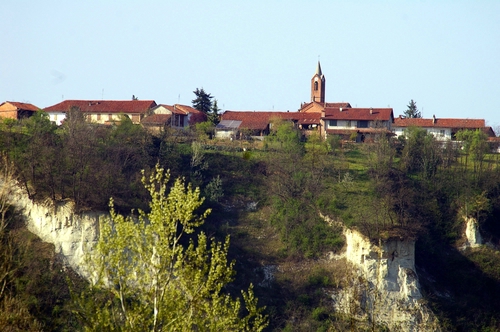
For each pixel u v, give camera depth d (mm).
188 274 53312
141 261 52656
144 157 151375
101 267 51875
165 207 53406
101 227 53344
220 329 54531
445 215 154625
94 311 51406
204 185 160000
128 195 130500
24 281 87562
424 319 125500
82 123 163250
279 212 151500
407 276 130750
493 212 157000
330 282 130875
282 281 132250
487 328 129375
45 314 85562
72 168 128875
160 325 52906
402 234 134750
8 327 57375
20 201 124062
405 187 157250
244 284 128875
